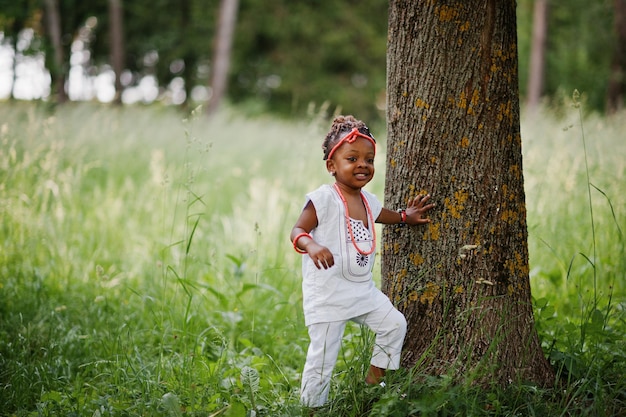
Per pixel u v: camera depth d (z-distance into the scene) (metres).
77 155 7.82
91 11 21.84
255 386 3.34
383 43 28.12
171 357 3.88
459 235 3.30
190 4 25.50
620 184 5.80
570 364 3.33
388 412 2.90
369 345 3.34
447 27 3.26
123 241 6.57
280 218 6.68
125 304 5.10
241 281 5.54
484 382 3.19
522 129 8.02
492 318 3.28
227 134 12.09
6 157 6.19
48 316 4.71
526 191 6.28
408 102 3.37
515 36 3.35
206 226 7.01
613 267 5.28
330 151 3.25
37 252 5.99
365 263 3.22
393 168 3.46
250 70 28.09
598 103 21.12
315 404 3.23
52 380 3.76
